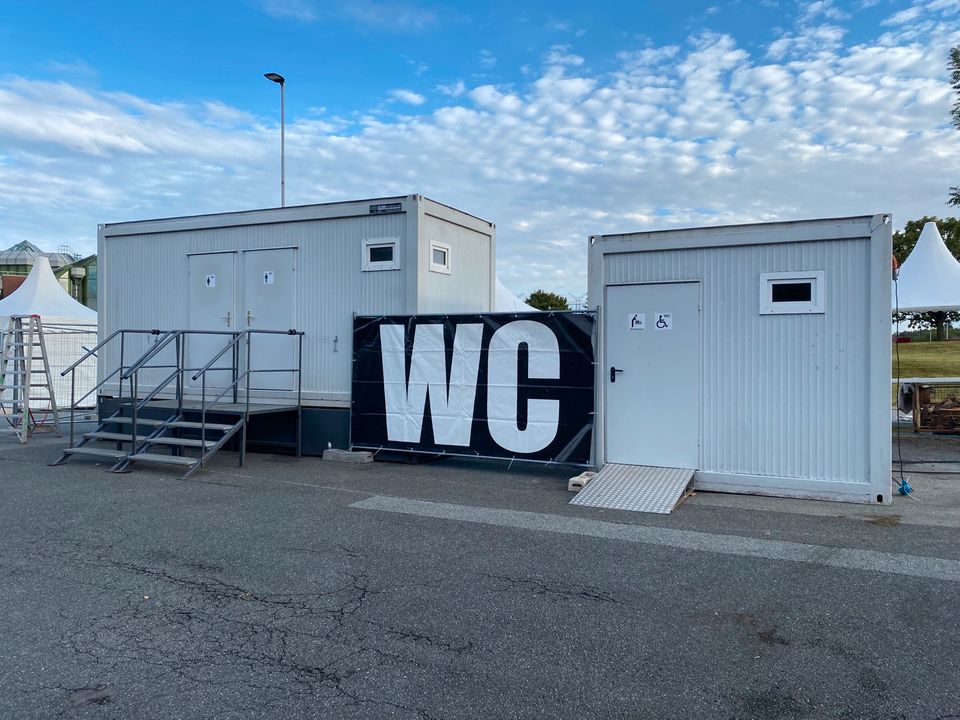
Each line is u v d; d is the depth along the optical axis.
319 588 4.57
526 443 8.30
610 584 4.61
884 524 6.10
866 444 6.88
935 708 3.07
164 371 10.66
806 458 7.11
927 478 8.20
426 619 4.06
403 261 9.09
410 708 3.10
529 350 8.30
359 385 9.27
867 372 6.86
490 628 3.94
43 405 15.84
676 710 3.07
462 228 10.09
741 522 6.18
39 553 5.30
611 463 7.95
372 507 6.72
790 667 3.46
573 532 5.84
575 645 3.71
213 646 3.73
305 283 9.68
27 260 42.38
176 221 10.51
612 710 3.08
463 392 8.64
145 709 3.09
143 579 4.75
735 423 7.40
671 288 7.68
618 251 7.87
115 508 6.66
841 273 6.95
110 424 10.76
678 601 4.31
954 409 12.09
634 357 7.86
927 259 13.12
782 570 4.86
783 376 7.19
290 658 3.59
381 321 9.12
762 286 7.26
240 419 9.13
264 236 9.96
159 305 10.74
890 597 4.34
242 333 9.03
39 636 3.86
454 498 7.12
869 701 3.13
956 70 13.65
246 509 6.63
